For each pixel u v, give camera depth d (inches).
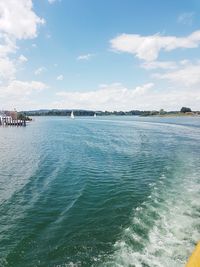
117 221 637.3
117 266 451.2
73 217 674.8
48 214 701.3
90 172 1149.7
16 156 1585.9
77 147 1967.3
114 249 509.4
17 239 570.9
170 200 727.7
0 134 3171.8
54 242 553.9
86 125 5349.4
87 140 2449.6
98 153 1660.9
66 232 595.2
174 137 2551.7
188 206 678.5
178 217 612.7
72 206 749.3
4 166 1305.4
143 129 3836.1
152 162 1312.7
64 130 3900.1
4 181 1035.3
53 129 4124.0
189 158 1379.2
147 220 605.9
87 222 642.2
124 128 4207.7
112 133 3267.7
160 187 861.8
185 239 516.1
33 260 496.7
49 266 477.7
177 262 446.3
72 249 523.5
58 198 826.8
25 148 1936.5
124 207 721.6
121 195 823.1
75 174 1124.5
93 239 557.6
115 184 949.2
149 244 505.4
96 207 736.3
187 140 2271.2
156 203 709.9
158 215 629.3
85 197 818.8
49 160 1451.8
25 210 731.4
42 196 848.3
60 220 660.1
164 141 2224.4
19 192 895.1
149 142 2172.7
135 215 642.8
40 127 4692.4
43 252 519.8
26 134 3189.0
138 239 527.2
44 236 581.0
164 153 1579.7
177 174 1029.2
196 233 538.0
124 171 1149.7
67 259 493.4
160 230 555.2
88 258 490.6
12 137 2792.8
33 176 1107.9
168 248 487.8
